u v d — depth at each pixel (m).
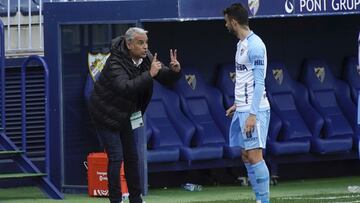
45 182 39.03
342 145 45.03
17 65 44.31
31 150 44.06
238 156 43.19
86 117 41.47
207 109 44.41
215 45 46.22
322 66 47.38
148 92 31.48
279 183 45.09
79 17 40.38
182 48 45.69
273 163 44.31
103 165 39.19
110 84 30.88
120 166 31.30
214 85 46.00
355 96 47.00
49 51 41.09
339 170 48.06
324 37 48.38
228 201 36.53
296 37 47.84
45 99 40.34
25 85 41.75
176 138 42.66
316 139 44.75
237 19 29.83
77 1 40.56
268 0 40.41
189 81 44.69
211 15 39.47
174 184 44.53
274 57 47.44
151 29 45.19
